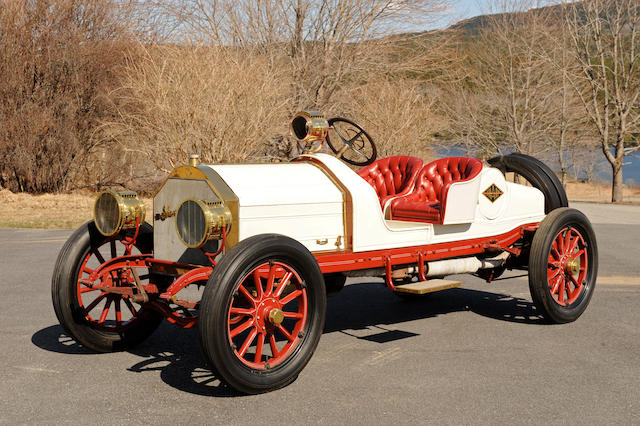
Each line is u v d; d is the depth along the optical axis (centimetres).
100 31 2136
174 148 1502
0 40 2020
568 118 3125
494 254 580
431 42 1961
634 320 568
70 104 2045
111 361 451
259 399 376
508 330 536
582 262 589
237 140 1516
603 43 3206
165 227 441
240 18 1866
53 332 527
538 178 620
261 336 388
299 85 1803
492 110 3080
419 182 575
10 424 338
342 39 1859
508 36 3050
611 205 2705
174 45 1609
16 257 916
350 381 406
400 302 654
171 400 374
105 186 2200
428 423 340
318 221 443
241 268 363
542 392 386
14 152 1992
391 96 1855
